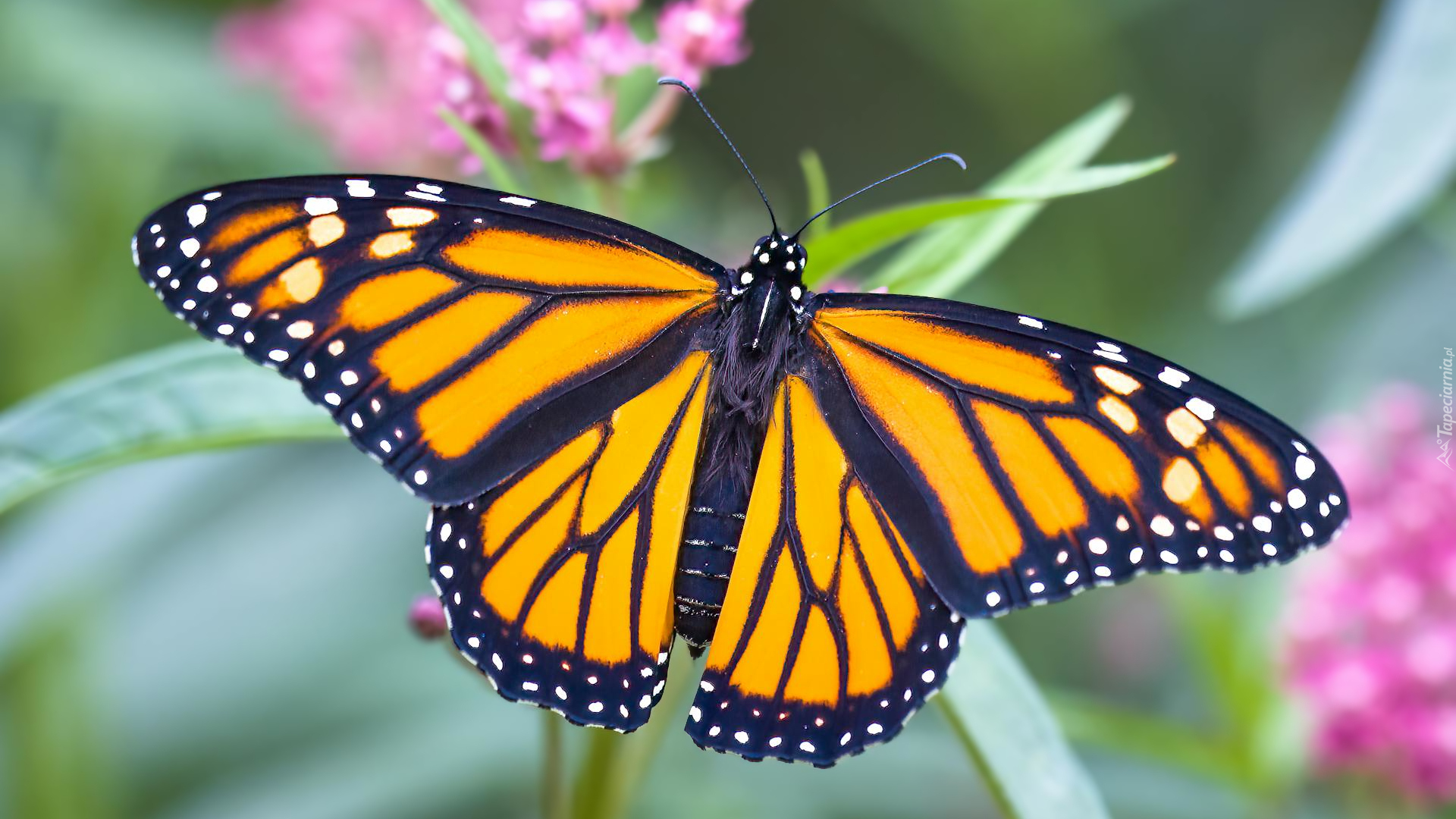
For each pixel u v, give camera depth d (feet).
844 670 1.54
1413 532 1.74
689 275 1.56
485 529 1.54
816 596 1.54
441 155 1.89
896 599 1.54
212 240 1.50
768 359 1.55
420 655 1.90
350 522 1.96
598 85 1.62
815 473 1.55
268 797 1.84
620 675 1.53
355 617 1.92
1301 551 1.50
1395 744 1.72
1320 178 1.66
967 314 1.55
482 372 1.54
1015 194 1.54
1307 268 1.65
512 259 1.54
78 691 1.81
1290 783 1.75
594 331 1.55
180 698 1.90
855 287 1.65
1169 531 1.51
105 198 1.89
